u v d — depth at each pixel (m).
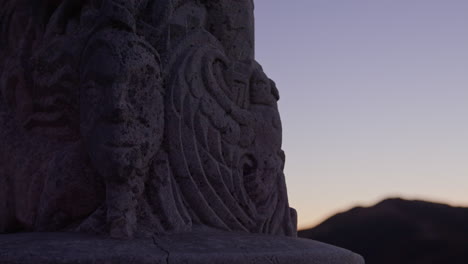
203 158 2.44
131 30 2.25
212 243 2.07
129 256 1.84
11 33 2.87
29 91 2.63
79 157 2.33
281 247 2.14
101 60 2.19
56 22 2.62
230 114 2.60
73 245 1.92
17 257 1.82
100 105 2.16
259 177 2.68
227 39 2.80
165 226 2.22
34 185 2.52
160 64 2.35
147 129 2.22
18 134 2.70
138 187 2.19
